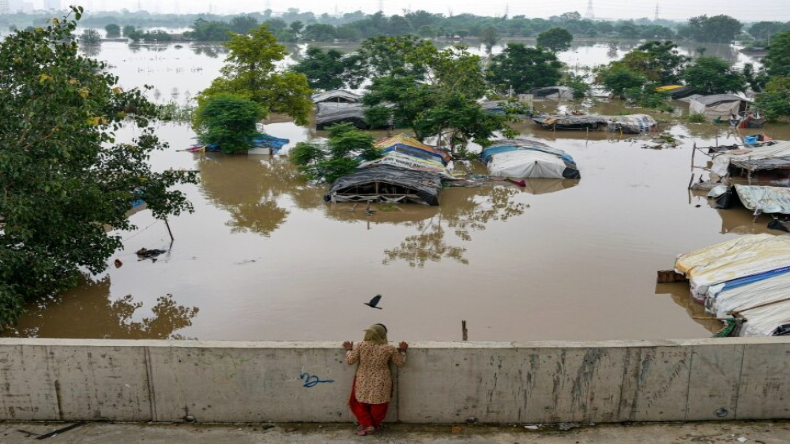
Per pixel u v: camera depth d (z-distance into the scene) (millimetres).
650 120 46875
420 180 28188
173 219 24297
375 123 38594
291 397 7555
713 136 45375
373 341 7262
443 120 35562
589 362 7367
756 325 13938
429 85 39688
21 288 15180
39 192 14328
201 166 33812
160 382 7504
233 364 7426
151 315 16172
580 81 70000
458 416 7582
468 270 19219
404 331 15211
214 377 7480
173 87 68250
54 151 13797
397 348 7324
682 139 44094
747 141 39938
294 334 15109
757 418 7598
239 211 25734
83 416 7652
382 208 26531
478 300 17031
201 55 123250
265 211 25781
